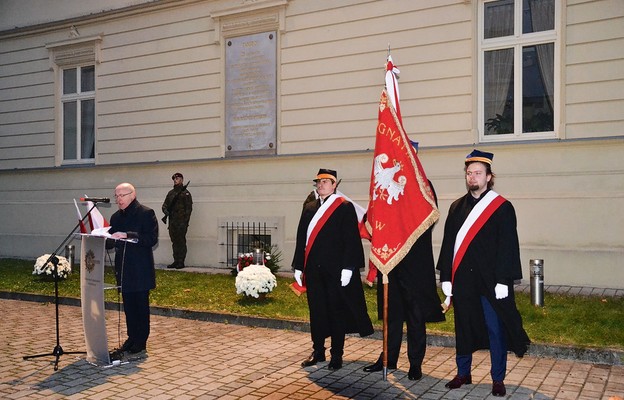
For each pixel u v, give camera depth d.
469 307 5.44
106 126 14.70
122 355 6.68
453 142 10.79
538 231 10.02
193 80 13.57
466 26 10.73
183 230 12.91
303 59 12.27
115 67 14.58
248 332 7.89
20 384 5.78
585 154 9.74
